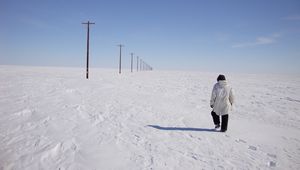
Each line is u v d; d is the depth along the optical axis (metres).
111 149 4.04
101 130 5.07
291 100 14.27
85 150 3.87
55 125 5.05
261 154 4.52
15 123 4.93
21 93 8.74
